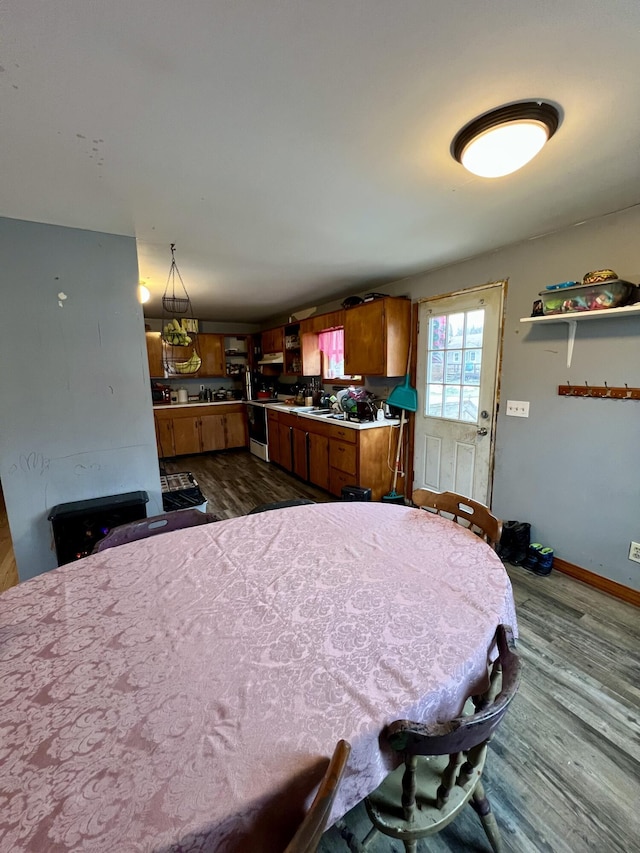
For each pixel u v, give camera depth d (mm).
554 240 2252
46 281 2018
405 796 822
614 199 1823
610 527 2168
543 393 2416
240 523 1618
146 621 984
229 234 2223
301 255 2664
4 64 930
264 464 5402
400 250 2580
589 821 1109
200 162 1439
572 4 819
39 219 1939
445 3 816
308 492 4160
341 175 1557
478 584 1128
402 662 833
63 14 812
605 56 959
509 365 2604
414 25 868
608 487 2154
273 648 880
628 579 2117
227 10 817
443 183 1640
